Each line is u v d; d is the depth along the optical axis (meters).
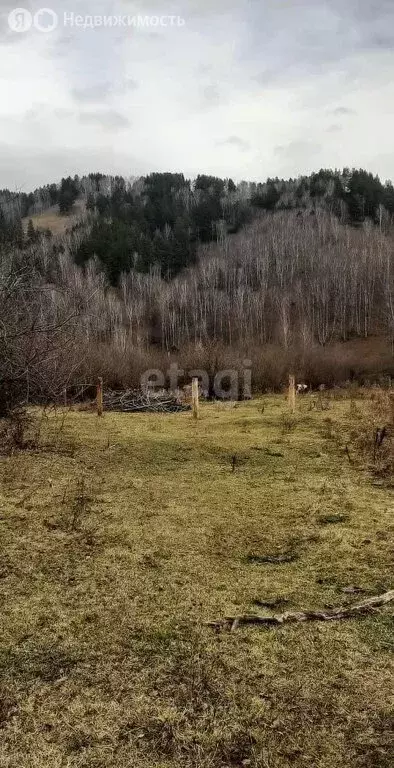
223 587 3.39
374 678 2.47
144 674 2.49
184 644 2.74
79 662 2.59
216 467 6.52
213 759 2.00
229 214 96.69
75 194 115.50
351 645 2.74
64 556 3.82
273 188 100.94
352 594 3.31
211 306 54.41
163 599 3.21
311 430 9.26
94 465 6.45
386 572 3.62
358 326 46.94
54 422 9.70
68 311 7.88
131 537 4.20
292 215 89.75
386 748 2.05
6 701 2.31
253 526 4.50
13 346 6.68
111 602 3.17
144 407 13.91
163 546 4.03
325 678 2.47
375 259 60.12
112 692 2.37
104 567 3.65
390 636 2.82
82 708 2.27
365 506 5.01
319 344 39.97
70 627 2.89
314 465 6.66
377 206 87.06
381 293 54.81
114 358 21.08
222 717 2.22
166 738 2.11
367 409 11.53
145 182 119.19
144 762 1.99
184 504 5.04
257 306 50.34
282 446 7.81
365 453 7.11
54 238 77.88
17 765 1.97
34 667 2.54
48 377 7.50
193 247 80.44
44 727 2.16
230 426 9.90
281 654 2.66
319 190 99.44
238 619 2.97
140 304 52.91
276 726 2.17
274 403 15.20
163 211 91.81
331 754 2.03
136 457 6.95
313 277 58.72
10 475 5.80
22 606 3.11
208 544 4.10
